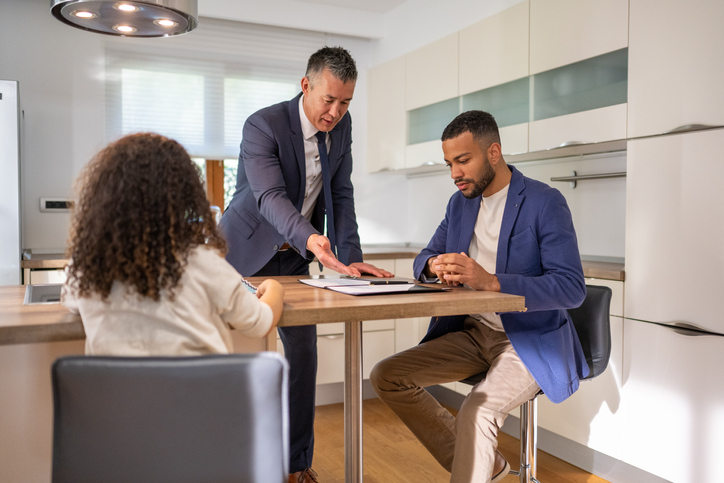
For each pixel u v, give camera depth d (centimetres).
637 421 225
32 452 123
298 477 215
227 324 112
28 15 343
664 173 217
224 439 85
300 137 199
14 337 102
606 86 246
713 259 201
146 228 94
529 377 164
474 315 189
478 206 190
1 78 338
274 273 216
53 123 349
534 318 168
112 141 102
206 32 386
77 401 83
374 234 436
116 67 364
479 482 154
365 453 271
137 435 84
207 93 389
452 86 339
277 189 189
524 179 181
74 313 113
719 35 198
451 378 182
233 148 397
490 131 176
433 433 181
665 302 216
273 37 404
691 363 207
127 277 94
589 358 178
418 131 375
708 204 202
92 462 84
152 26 197
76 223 98
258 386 85
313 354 214
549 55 271
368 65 439
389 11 421
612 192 287
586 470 253
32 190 344
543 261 171
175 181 97
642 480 227
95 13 184
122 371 83
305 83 191
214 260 102
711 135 201
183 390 83
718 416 199
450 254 155
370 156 427
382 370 178
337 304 123
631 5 229
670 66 214
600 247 294
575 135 258
